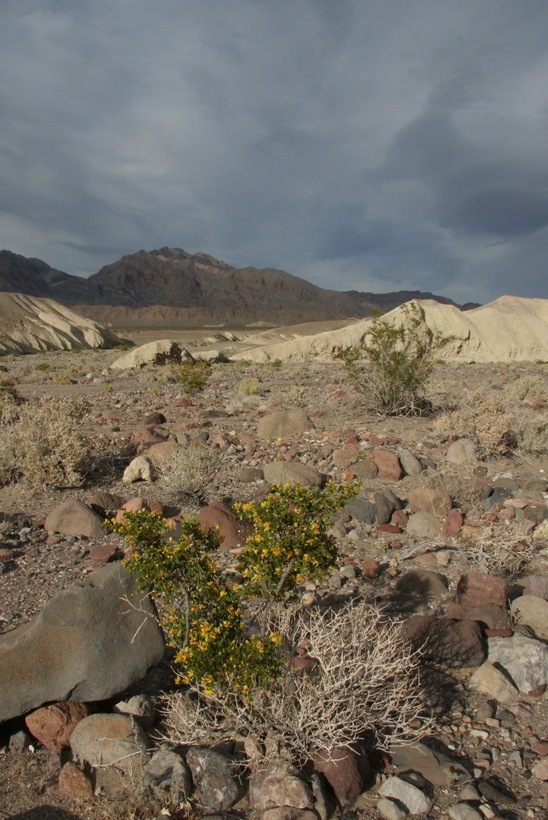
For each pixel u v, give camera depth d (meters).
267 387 23.64
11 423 13.05
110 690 4.09
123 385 26.56
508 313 61.22
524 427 12.32
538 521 8.15
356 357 16.38
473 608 5.45
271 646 3.67
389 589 6.16
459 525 7.73
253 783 3.60
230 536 7.22
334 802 3.55
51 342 118.69
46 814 3.47
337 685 3.73
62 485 9.65
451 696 4.51
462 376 30.61
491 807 3.52
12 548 7.24
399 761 3.88
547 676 4.66
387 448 11.95
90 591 4.29
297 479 9.34
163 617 4.24
